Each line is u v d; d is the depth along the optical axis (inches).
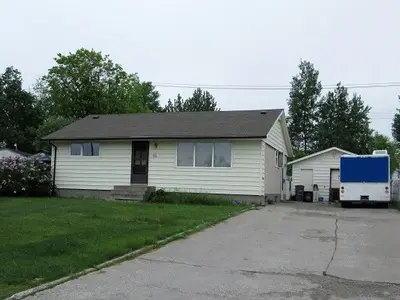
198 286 238.1
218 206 666.8
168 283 242.4
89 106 1635.1
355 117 1819.6
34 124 2375.7
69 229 392.5
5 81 2333.9
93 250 304.3
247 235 408.5
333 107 1849.2
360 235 424.8
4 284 225.5
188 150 795.4
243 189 753.6
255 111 925.2
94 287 229.9
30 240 337.1
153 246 337.1
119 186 812.6
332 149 1108.5
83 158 871.7
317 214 619.2
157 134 804.0
